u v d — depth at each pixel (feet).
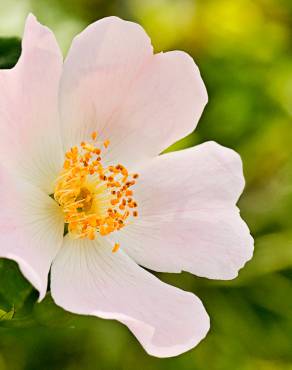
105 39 0.97
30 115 0.97
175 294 0.97
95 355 1.20
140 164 1.01
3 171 0.95
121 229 1.00
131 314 0.95
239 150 1.30
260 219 1.28
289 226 1.28
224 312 1.25
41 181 0.99
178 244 0.99
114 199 1.00
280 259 1.26
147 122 1.00
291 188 1.30
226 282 1.25
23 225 0.96
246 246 0.99
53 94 0.97
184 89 0.99
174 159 1.01
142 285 0.98
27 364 1.18
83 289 0.96
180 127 0.99
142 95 0.99
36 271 0.91
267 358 1.25
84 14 1.29
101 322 1.19
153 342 0.94
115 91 0.99
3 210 0.94
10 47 1.01
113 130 1.00
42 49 0.95
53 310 0.94
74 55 0.97
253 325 1.25
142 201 1.00
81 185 1.00
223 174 1.00
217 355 1.24
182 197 1.00
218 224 0.99
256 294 1.26
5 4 1.23
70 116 0.99
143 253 0.99
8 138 0.96
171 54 0.98
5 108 0.95
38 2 1.24
